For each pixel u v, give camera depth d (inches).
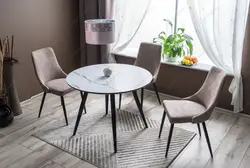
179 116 108.0
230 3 132.0
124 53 175.9
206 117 107.1
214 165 108.2
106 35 128.1
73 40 183.3
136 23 165.9
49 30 165.5
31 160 110.0
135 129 131.8
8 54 140.4
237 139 125.0
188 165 108.1
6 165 107.0
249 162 109.8
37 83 165.2
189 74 156.0
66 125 134.7
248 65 135.6
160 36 160.7
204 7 138.9
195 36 158.1
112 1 167.9
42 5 157.6
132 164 107.9
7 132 128.5
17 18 146.2
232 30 135.7
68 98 163.9
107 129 131.9
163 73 164.6
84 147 118.0
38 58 138.2
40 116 143.1
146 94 170.7
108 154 113.6
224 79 104.7
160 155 113.3
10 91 138.3
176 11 157.8
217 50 140.5
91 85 115.5
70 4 174.7
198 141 122.8
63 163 108.5
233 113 147.0
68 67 184.9
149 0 157.9
